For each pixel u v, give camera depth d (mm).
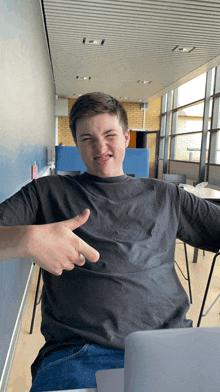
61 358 625
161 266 758
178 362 321
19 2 1864
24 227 456
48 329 709
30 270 2354
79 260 448
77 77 7332
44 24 4391
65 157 4090
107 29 4469
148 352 319
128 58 5805
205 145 7117
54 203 763
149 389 318
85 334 649
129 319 670
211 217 840
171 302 731
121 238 736
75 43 5047
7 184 1389
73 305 687
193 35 4637
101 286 683
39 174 3297
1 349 1218
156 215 784
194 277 2521
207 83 6898
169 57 5727
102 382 448
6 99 1373
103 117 764
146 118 10703
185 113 8445
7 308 1374
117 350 637
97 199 764
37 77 3197
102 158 780
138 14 3980
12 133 1546
